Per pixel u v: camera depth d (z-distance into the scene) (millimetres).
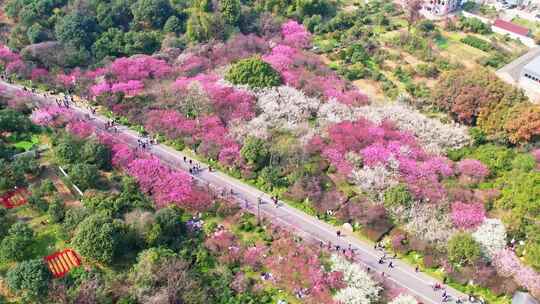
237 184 93312
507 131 99875
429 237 79000
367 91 119812
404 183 87938
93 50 132375
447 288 74750
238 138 99062
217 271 76000
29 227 77625
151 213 81312
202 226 83875
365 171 90500
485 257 76562
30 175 89312
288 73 118438
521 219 80062
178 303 69375
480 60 128750
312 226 84625
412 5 143000
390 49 134500
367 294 71438
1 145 92562
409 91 117625
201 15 139500
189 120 105625
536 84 115500
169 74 122000
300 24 146125
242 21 145875
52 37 136125
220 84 113375
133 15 146875
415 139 99688
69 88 119250
